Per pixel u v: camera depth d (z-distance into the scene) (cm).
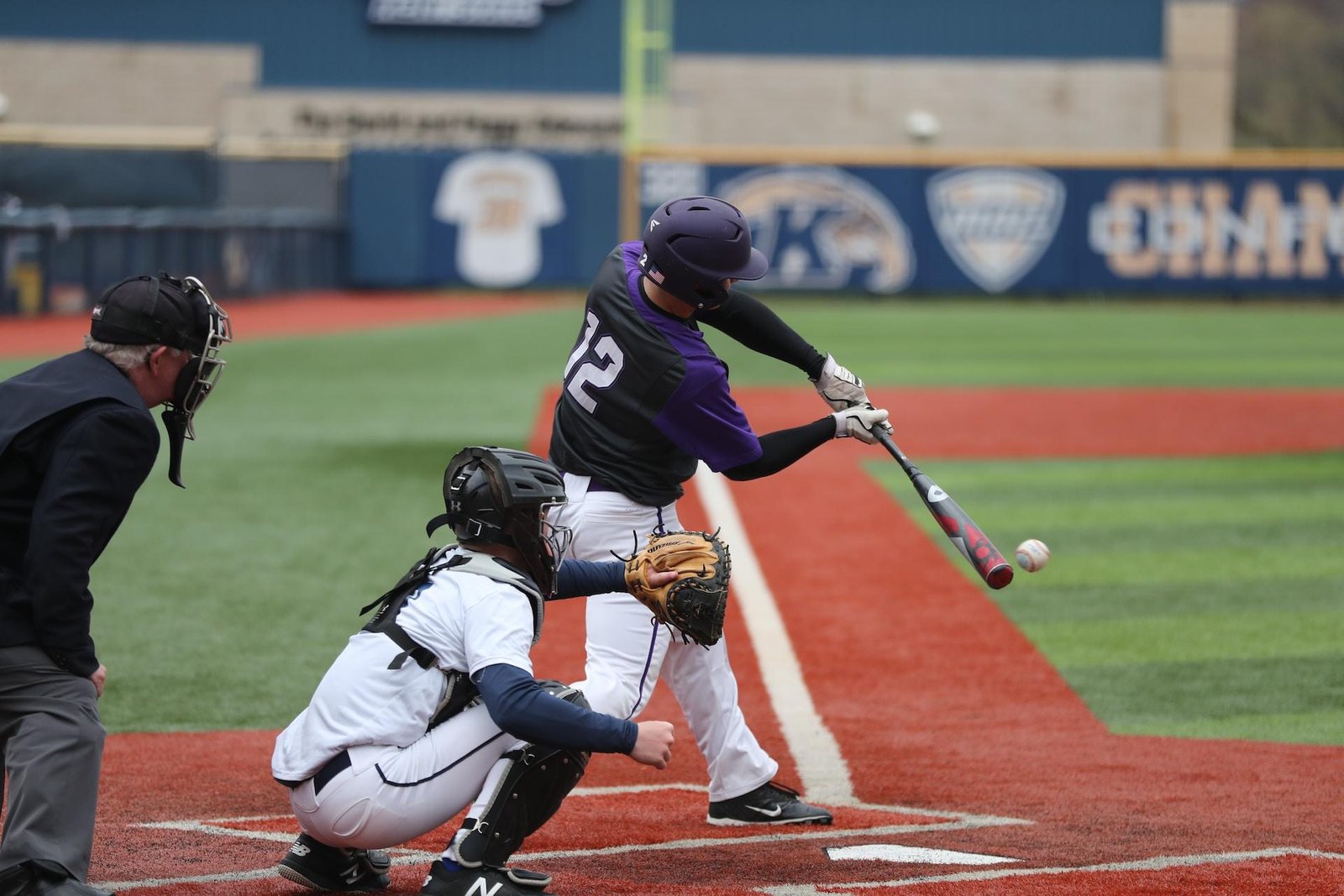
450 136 12738
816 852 1630
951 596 2933
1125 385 6388
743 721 1739
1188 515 3703
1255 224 10688
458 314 9556
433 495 3884
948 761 2011
